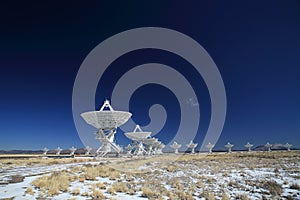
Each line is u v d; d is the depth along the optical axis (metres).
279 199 12.45
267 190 14.80
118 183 15.10
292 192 14.20
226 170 24.23
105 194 12.25
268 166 27.58
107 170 20.94
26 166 26.05
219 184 16.50
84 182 15.21
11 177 16.03
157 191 13.13
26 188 12.44
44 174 18.11
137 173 20.48
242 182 17.33
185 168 25.84
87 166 24.84
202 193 13.10
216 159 41.88
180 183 16.11
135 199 11.47
